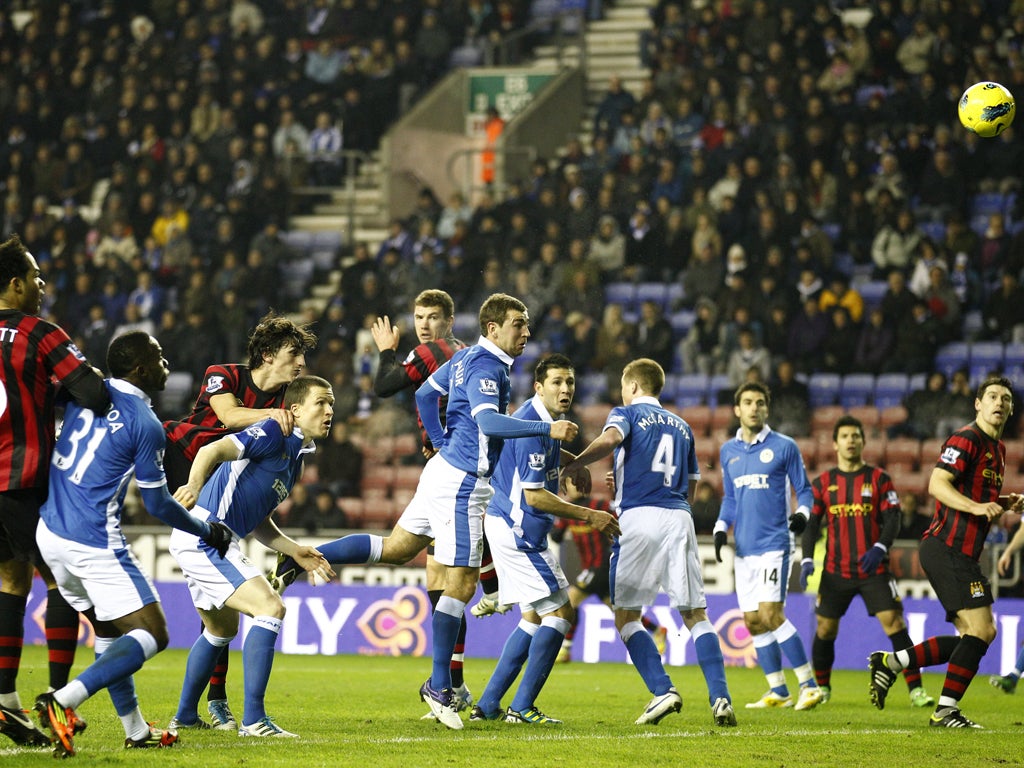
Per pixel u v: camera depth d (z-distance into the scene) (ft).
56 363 45.88
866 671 106.83
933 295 148.25
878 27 174.09
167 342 161.89
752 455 75.51
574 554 112.27
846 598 78.89
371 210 190.29
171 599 116.98
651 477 61.36
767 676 75.10
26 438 46.57
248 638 51.31
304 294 176.35
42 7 211.41
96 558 45.37
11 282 47.32
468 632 112.37
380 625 113.50
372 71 196.44
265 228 175.63
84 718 58.65
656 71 181.37
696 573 61.57
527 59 206.59
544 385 58.90
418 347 66.59
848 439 78.74
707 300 155.12
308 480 142.41
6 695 47.73
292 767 43.57
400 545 62.64
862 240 158.10
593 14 206.18
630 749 50.37
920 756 50.37
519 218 165.27
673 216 160.35
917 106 164.45
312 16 202.90
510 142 183.11
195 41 203.10
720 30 180.04
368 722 60.13
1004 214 161.68
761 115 167.53
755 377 142.41
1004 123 74.69
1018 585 110.73
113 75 202.08
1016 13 175.63
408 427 150.71
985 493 62.54
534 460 56.75
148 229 182.19
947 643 64.08
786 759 48.57
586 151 194.08
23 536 47.03
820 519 79.71
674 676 97.71
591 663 108.27
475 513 57.26
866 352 146.61
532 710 59.36
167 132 193.36
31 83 205.98
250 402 57.11
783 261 152.35
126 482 46.29
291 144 187.52
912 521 113.50
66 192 194.08
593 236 163.22
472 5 203.41
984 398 62.69
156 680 83.05
